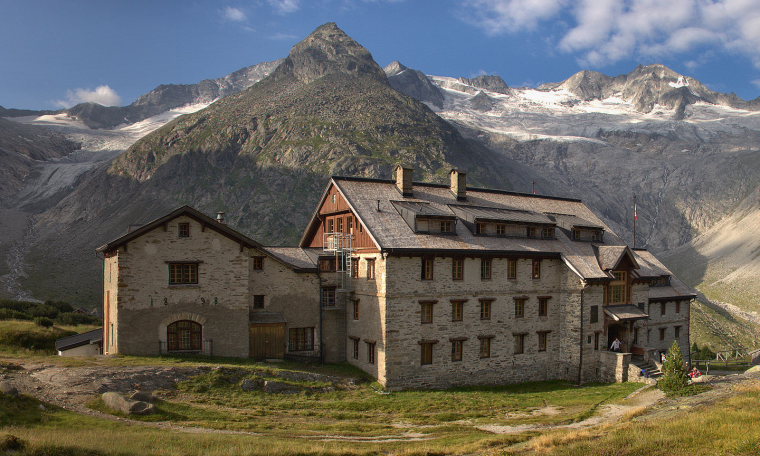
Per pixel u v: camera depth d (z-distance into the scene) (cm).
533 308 4378
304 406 3036
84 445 1689
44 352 4131
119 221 18625
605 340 4459
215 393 2997
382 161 18575
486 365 4112
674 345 3419
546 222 4616
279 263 4088
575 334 4344
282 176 18338
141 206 19162
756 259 16388
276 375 3356
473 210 4384
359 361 4034
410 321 3781
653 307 5281
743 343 10131
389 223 3962
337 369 3975
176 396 2844
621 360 4212
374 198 4225
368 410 3091
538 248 4422
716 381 3725
